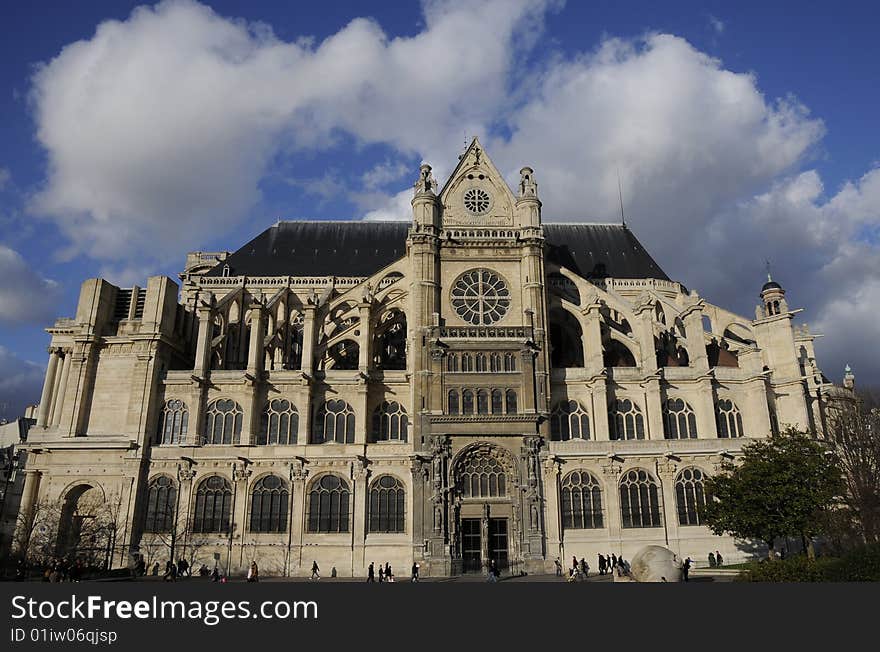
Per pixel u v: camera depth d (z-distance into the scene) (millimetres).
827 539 52344
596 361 61281
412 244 63438
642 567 34000
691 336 62938
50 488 56250
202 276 74750
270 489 56750
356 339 63906
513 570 53781
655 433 59250
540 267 63438
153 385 59406
